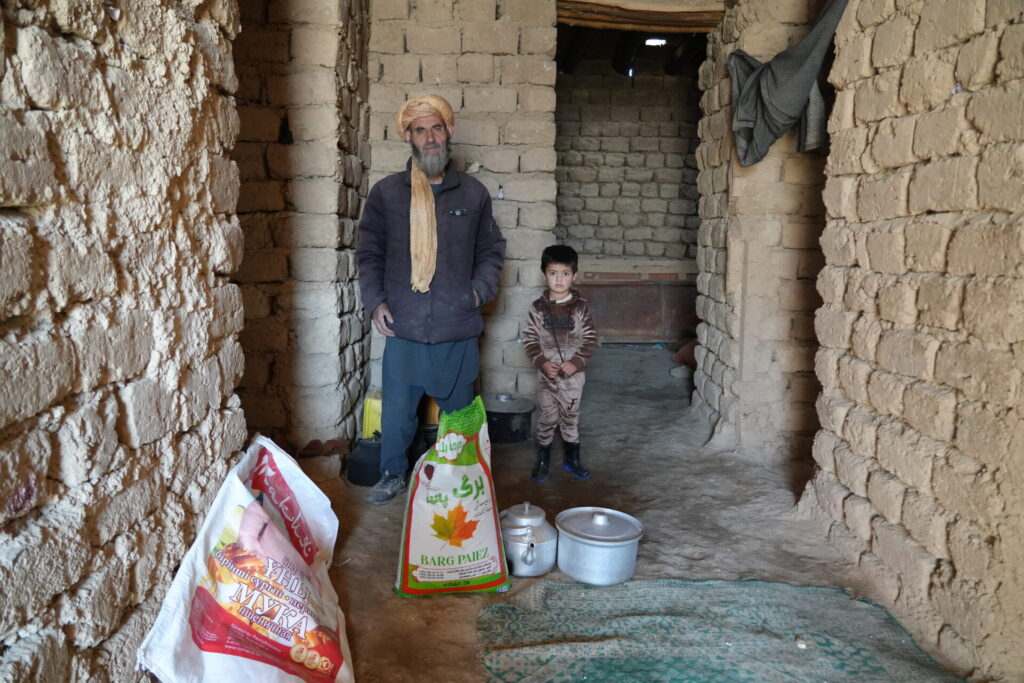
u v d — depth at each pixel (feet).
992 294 6.26
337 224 11.55
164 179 5.09
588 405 17.56
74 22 4.08
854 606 7.93
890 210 7.95
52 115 3.92
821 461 9.64
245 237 11.34
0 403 3.44
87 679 4.25
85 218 4.24
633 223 28.73
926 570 7.35
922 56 7.34
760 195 13.15
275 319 11.57
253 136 11.15
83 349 4.20
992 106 6.31
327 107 11.14
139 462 4.90
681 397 18.25
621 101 28.27
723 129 13.89
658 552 9.47
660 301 25.62
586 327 12.06
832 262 9.33
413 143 10.59
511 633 7.50
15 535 3.71
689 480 12.23
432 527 8.18
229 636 5.41
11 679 3.50
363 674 6.74
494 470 12.75
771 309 13.30
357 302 13.17
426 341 10.71
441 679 6.70
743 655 7.04
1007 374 6.13
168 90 5.18
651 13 14.49
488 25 13.55
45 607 3.89
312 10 10.92
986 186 6.39
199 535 5.47
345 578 8.60
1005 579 6.30
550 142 13.94
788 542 9.64
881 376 8.15
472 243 11.06
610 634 7.43
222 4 6.08
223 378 6.32
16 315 3.70
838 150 9.04
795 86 11.12
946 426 6.95
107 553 4.57
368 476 11.71
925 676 6.67
